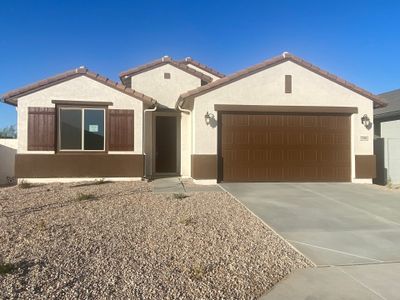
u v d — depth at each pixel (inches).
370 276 197.5
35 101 532.1
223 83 526.6
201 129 521.3
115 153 547.8
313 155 544.4
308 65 543.2
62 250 224.4
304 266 211.9
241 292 175.8
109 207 347.9
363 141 553.3
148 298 166.6
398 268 209.9
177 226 283.7
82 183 515.8
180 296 169.3
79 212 326.3
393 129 763.4
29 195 415.5
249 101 531.2
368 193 451.8
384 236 272.7
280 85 539.2
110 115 547.2
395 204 386.6
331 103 549.0
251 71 531.8
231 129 530.9
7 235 253.1
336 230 287.1
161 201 380.5
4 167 638.5
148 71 639.1
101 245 235.9
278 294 175.0
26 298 162.9
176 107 610.9
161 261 210.7
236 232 273.7
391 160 609.6
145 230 271.6
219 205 366.9
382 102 562.9
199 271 192.1
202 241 248.8
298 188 483.2
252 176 533.0
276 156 537.6
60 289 172.2
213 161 519.2
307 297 171.9
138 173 551.8
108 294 169.0
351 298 171.0
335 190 471.5
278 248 241.3
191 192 442.0
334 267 210.5
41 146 532.4
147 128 609.6
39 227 269.6
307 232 280.5
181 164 621.3
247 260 216.8
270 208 359.9
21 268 194.7
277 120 539.2
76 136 542.0
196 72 645.9
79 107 542.3
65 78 537.3
